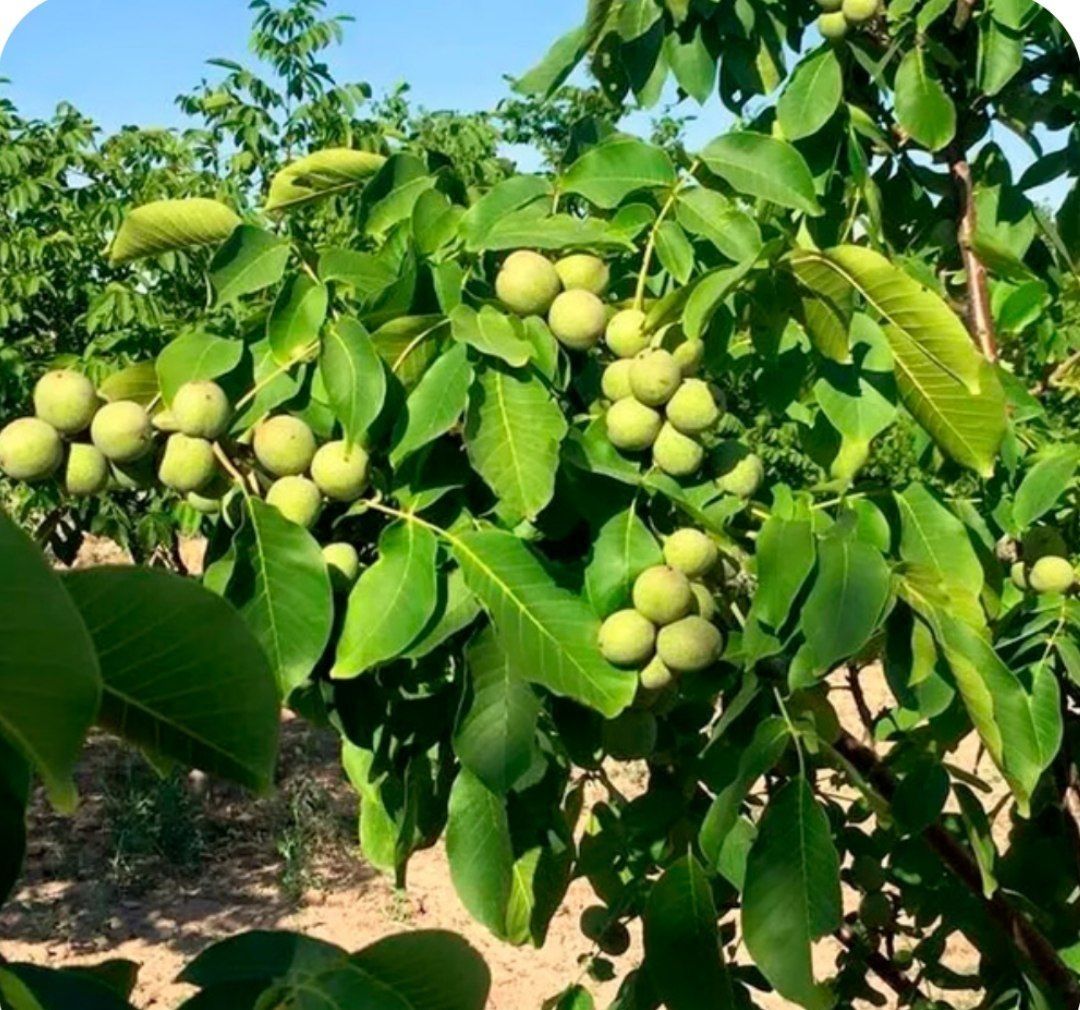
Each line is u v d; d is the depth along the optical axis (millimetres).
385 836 2354
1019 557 2723
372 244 4031
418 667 2016
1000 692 2012
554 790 2078
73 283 7512
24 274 7254
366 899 7457
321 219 6277
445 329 1954
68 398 1840
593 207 2371
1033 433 2814
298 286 1970
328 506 1988
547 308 1998
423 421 1861
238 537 1757
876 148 2922
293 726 10477
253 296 6051
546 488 1840
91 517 5770
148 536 6043
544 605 1836
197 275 7094
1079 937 2684
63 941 6953
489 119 9188
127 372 1919
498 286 1989
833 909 1932
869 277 1951
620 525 1906
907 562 2027
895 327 2029
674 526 2021
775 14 2932
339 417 1846
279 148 8281
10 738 736
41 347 7461
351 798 8883
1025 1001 2641
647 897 2094
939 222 3006
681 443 1933
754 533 2127
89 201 8086
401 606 1804
